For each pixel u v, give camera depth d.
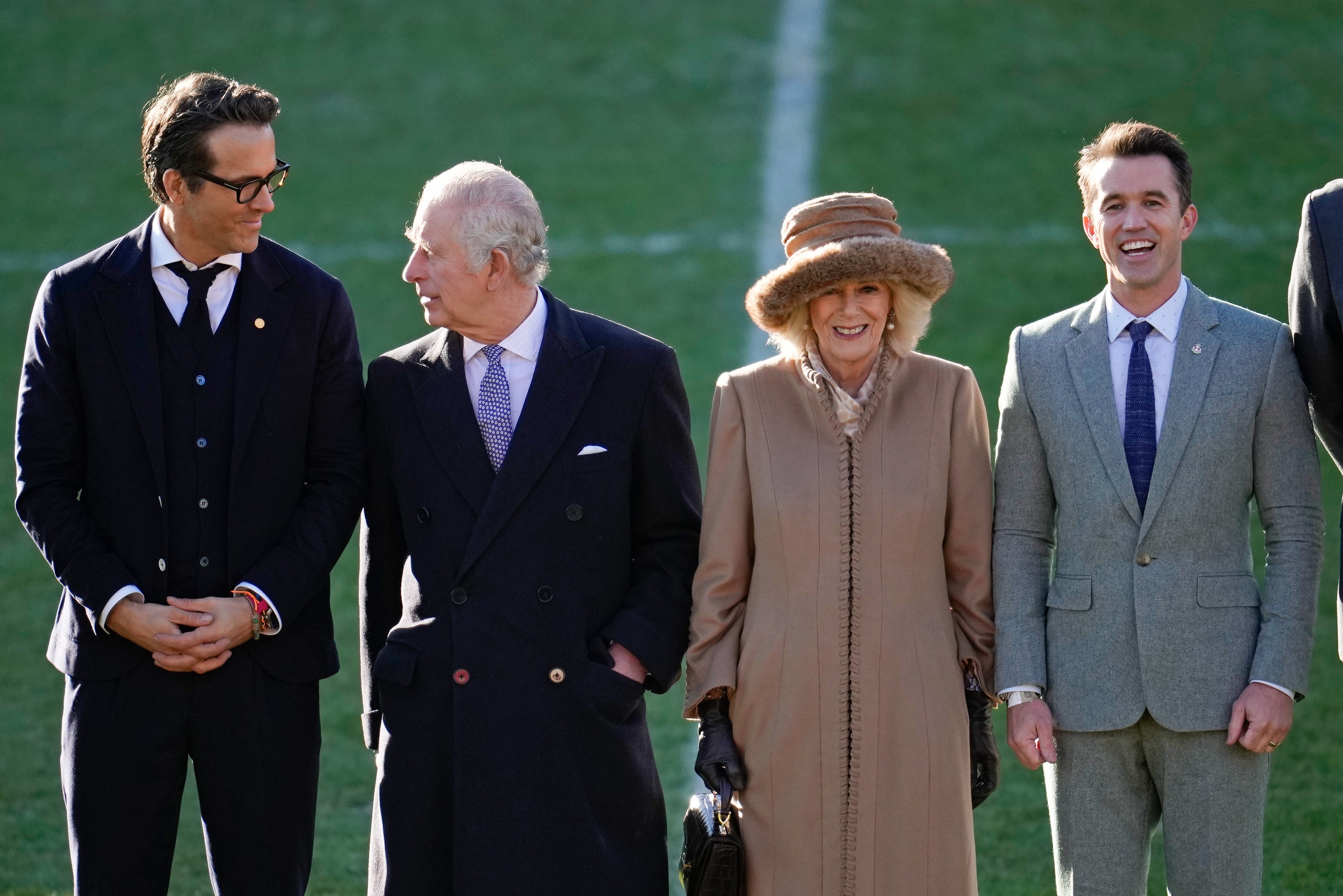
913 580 11.37
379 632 12.44
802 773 11.22
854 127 40.56
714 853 11.01
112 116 41.62
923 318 11.38
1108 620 11.10
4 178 38.66
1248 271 32.66
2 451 27.48
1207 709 10.90
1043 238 34.88
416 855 11.48
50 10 47.00
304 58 44.47
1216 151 38.06
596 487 11.77
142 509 11.62
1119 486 11.09
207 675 11.69
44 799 17.84
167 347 11.75
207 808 11.92
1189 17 45.06
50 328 11.72
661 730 19.77
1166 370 11.31
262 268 11.97
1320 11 44.91
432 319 11.69
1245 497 11.16
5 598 23.06
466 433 11.83
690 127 41.03
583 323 12.33
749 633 11.42
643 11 47.03
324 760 18.84
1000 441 11.83
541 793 11.40
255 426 11.79
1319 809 16.80
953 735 11.21
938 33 45.09
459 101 42.47
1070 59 43.25
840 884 11.21
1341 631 11.33
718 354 30.64
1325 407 11.59
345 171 39.12
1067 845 11.38
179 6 47.38
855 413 11.47
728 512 11.63
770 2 47.56
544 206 37.44
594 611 11.79
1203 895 10.98
